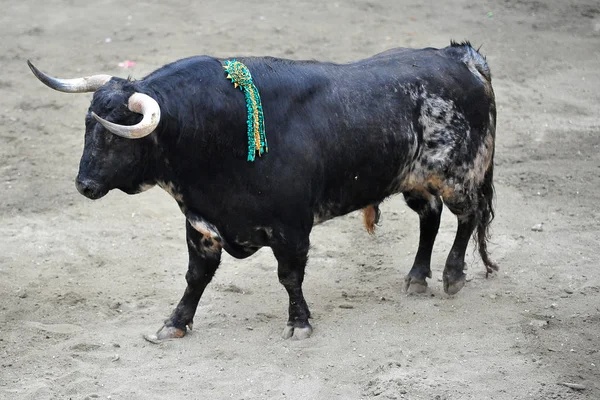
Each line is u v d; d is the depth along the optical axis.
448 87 9.61
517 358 9.01
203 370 8.85
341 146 9.07
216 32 19.17
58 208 12.82
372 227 10.30
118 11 20.53
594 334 9.44
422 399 8.32
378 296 10.34
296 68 9.09
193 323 9.73
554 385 8.53
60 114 15.89
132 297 10.44
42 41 18.83
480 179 10.00
